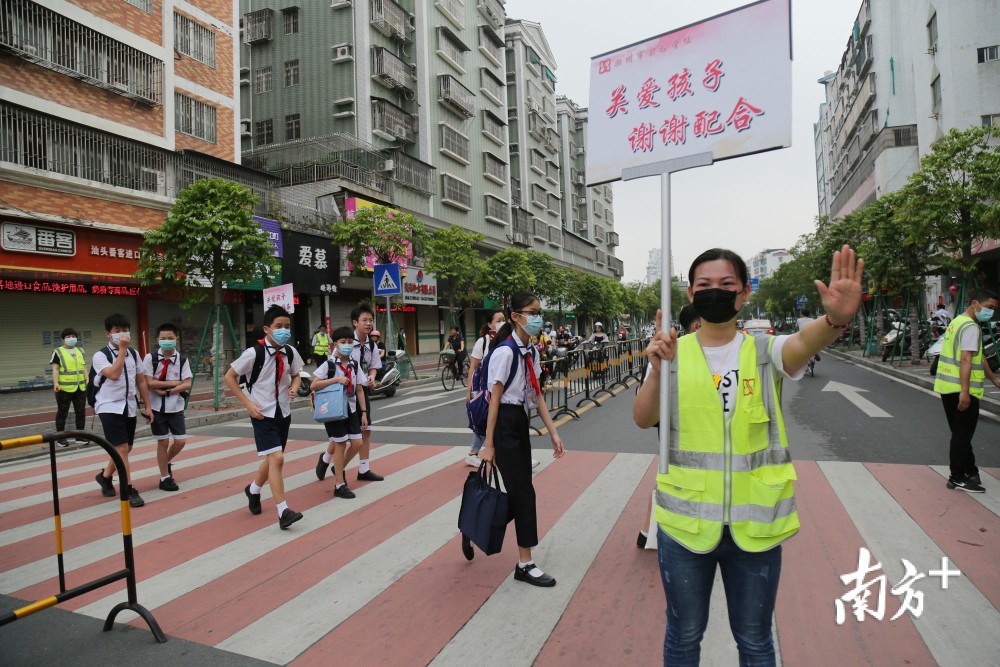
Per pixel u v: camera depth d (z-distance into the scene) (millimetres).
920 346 17578
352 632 2928
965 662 2486
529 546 3420
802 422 8094
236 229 11008
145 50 15930
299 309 21953
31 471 7121
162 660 2730
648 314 72625
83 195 13797
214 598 3365
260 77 25906
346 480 5988
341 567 3750
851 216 22203
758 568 1761
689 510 1794
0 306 13148
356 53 24312
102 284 14602
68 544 4340
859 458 5934
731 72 2236
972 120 22031
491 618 3016
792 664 2518
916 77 26000
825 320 1601
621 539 4039
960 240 12516
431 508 4914
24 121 12844
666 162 2344
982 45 21969
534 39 45281
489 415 3451
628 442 7141
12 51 12648
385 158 24703
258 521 4742
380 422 9766
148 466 7059
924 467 5508
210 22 18609
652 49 2436
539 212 43438
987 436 6805
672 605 1860
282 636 2912
